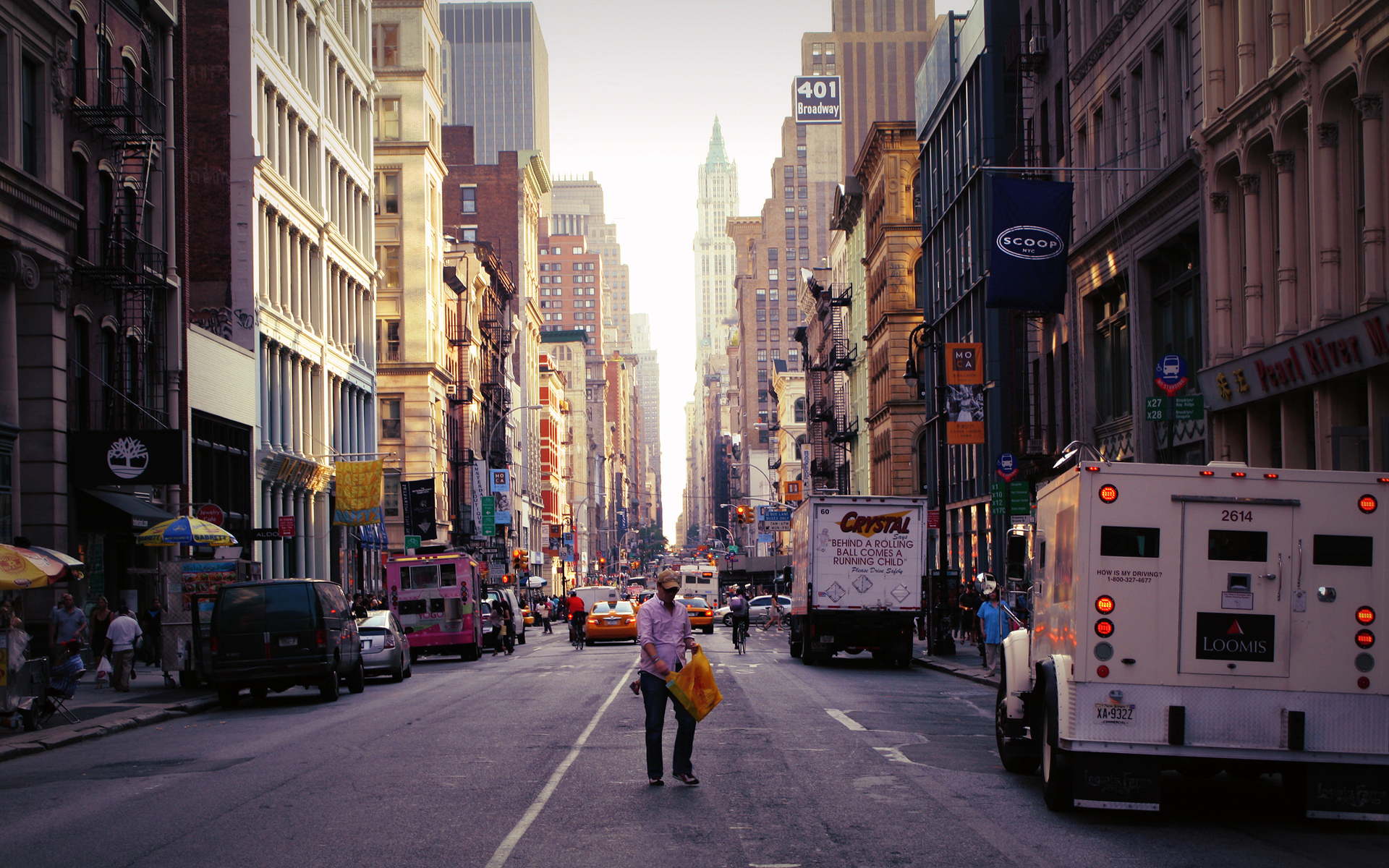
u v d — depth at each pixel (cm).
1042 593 1184
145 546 3566
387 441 7250
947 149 5906
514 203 11450
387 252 7350
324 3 5500
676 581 1241
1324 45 2284
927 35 17800
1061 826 1021
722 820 1030
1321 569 1025
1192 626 1026
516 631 5088
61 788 1293
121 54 3419
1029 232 2917
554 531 12875
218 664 2330
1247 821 1065
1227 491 1031
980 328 5272
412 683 2881
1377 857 918
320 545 5406
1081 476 1040
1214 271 2819
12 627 1859
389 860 891
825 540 3105
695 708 1209
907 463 6888
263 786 1250
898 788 1201
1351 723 1017
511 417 10562
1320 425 2388
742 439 18738
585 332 16862
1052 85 4191
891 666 3195
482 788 1204
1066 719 1030
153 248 3519
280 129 5003
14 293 2883
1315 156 2359
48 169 2920
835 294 9638
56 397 2962
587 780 1248
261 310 4603
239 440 4403
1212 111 2805
